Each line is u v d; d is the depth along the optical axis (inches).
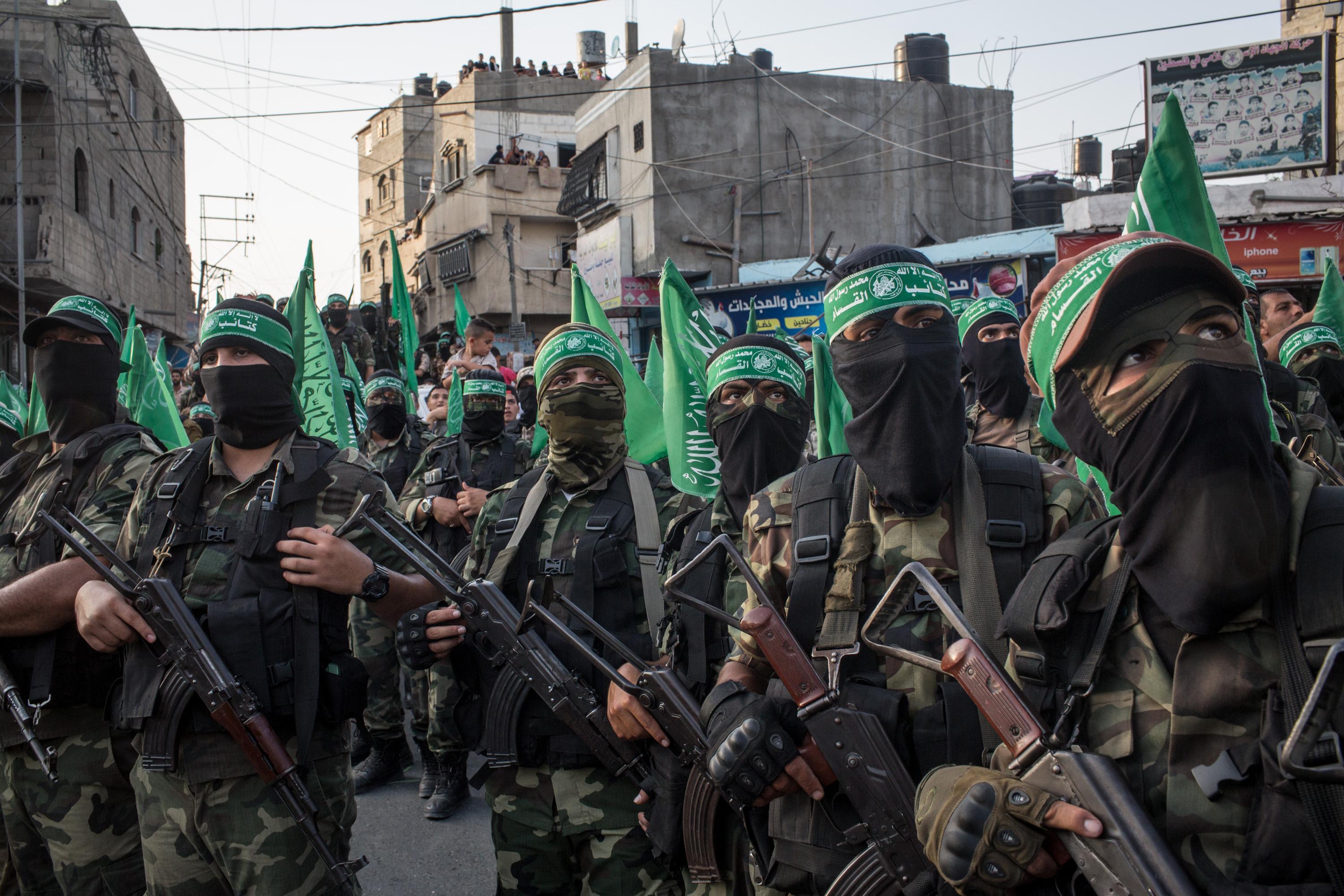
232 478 123.0
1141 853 56.2
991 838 60.9
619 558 123.0
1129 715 61.3
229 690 109.7
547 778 120.3
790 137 1146.0
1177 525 58.6
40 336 146.1
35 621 125.3
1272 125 853.8
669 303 172.7
